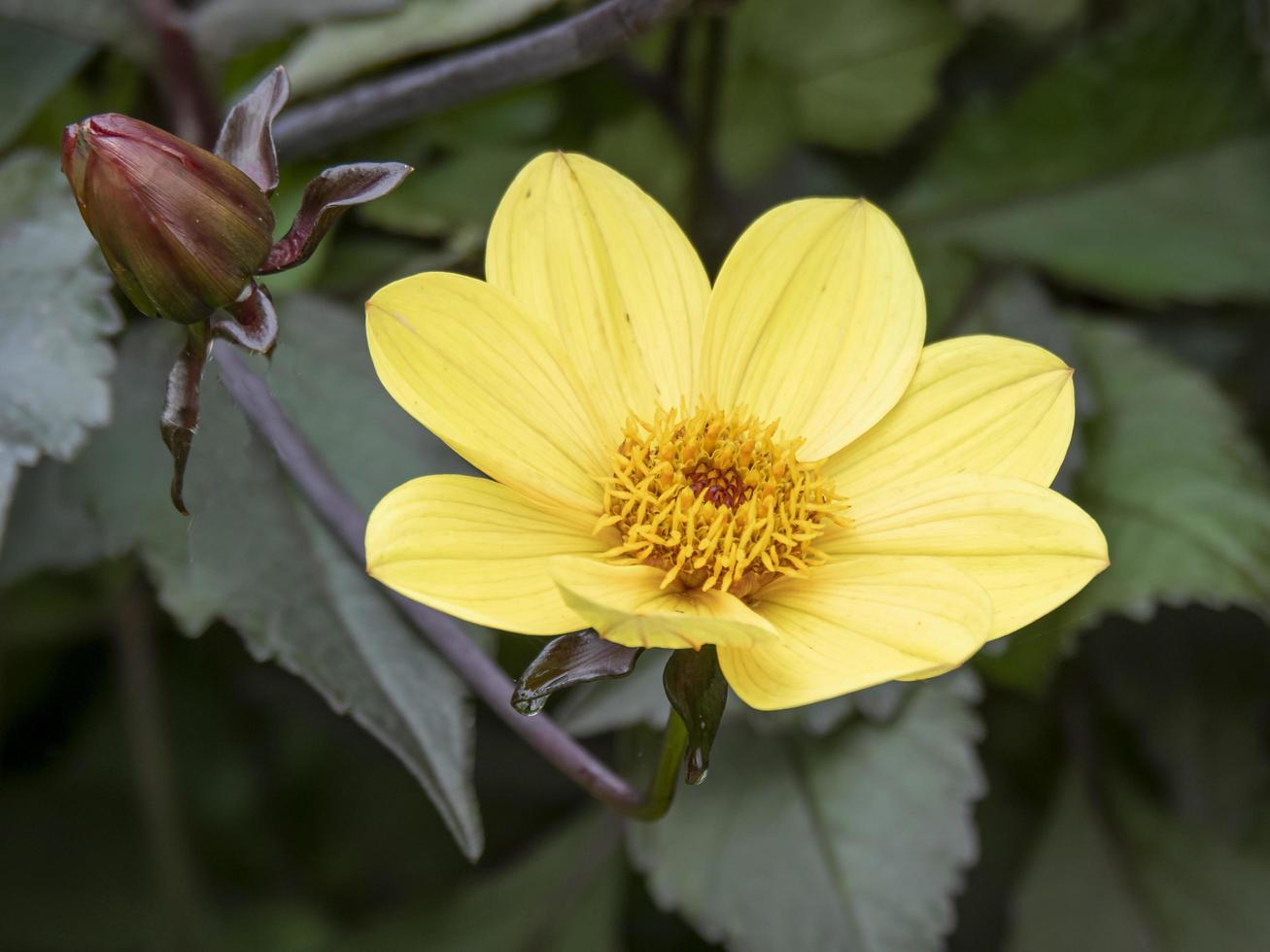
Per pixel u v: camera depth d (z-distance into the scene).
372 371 0.53
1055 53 0.61
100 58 0.57
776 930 0.53
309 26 0.55
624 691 0.52
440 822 0.61
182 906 0.59
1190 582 0.54
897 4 0.59
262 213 0.47
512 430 0.48
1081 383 0.56
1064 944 0.57
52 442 0.50
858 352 0.49
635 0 0.49
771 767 0.53
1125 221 0.59
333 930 0.60
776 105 0.59
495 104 0.57
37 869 0.60
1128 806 0.58
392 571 0.46
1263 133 0.59
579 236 0.49
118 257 0.46
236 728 0.61
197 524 0.51
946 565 0.47
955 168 0.59
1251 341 0.61
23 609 0.58
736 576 0.48
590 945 0.58
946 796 0.53
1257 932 0.57
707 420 0.49
